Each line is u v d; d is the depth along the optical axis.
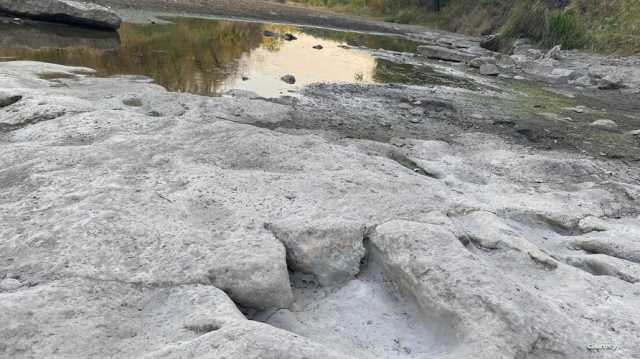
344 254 4.51
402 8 43.03
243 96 10.93
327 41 23.30
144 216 4.45
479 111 12.28
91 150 5.77
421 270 4.14
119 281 3.68
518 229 5.81
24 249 3.91
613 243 5.59
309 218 4.75
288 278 4.06
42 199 4.62
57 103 7.42
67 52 13.75
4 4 16.34
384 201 5.29
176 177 5.30
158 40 17.16
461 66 20.25
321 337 3.68
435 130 10.12
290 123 9.23
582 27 22.72
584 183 7.69
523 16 25.14
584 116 12.86
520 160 8.30
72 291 3.49
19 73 10.07
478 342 3.52
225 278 3.83
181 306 3.52
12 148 5.75
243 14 29.39
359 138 8.89
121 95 9.15
